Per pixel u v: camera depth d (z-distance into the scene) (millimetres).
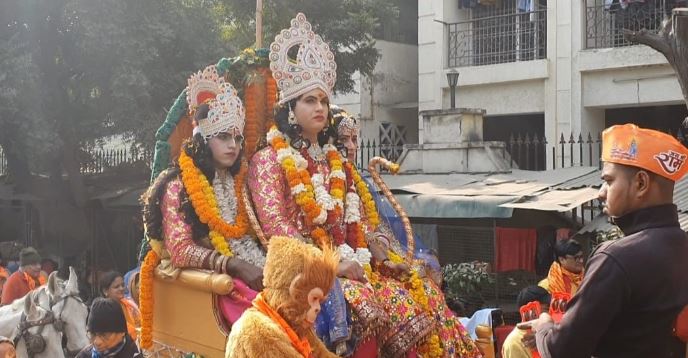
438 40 17859
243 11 14852
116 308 5348
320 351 3377
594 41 16047
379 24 15914
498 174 12852
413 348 4262
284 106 4543
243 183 4621
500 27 17531
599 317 3176
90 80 13766
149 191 4594
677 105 15781
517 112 16938
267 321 3082
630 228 3373
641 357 3227
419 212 11625
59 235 16938
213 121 4484
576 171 12539
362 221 4715
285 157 4395
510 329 7559
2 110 13266
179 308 4449
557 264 6945
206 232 4469
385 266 4555
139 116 13344
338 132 5016
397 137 19469
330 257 3180
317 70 4516
